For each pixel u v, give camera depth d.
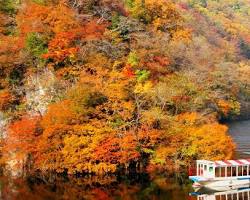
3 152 75.56
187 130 73.50
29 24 88.06
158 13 111.81
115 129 72.88
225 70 127.06
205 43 145.75
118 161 70.94
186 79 89.75
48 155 71.12
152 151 73.00
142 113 74.69
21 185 65.06
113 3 100.75
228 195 60.00
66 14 89.25
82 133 71.31
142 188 61.91
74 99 73.56
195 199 56.03
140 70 84.19
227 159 72.62
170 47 99.44
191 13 188.38
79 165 70.19
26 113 80.75
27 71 84.56
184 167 72.94
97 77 79.44
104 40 88.19
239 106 130.88
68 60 83.69
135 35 93.25
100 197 57.16
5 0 97.06
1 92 82.44
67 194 59.09
